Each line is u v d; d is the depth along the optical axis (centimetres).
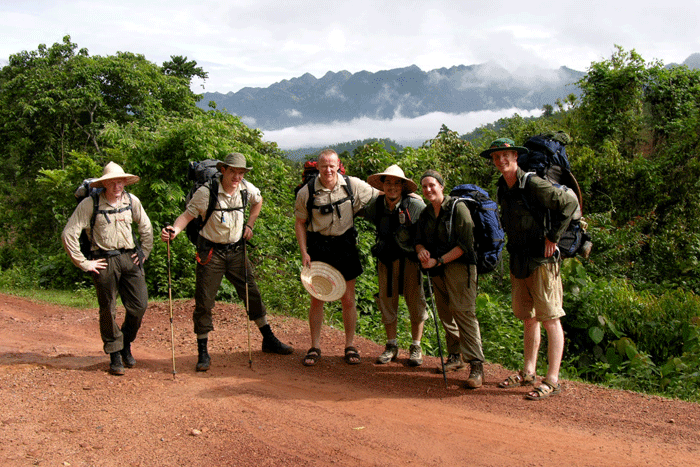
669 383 640
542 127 2102
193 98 3678
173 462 362
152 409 450
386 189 534
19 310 964
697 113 1833
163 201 1169
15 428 404
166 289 1094
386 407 458
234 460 365
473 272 499
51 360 596
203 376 540
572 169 1697
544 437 395
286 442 391
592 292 849
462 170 1639
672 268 1495
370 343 665
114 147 1348
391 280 563
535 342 505
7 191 3316
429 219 509
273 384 516
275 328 735
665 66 1988
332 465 358
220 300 987
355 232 568
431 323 821
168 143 1170
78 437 396
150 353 636
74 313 934
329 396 485
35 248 1747
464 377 533
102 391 488
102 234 519
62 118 3144
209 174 561
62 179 1538
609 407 453
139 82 3216
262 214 1231
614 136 1936
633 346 728
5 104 3350
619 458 361
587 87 1988
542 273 470
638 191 1700
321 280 560
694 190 1694
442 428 414
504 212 480
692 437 391
